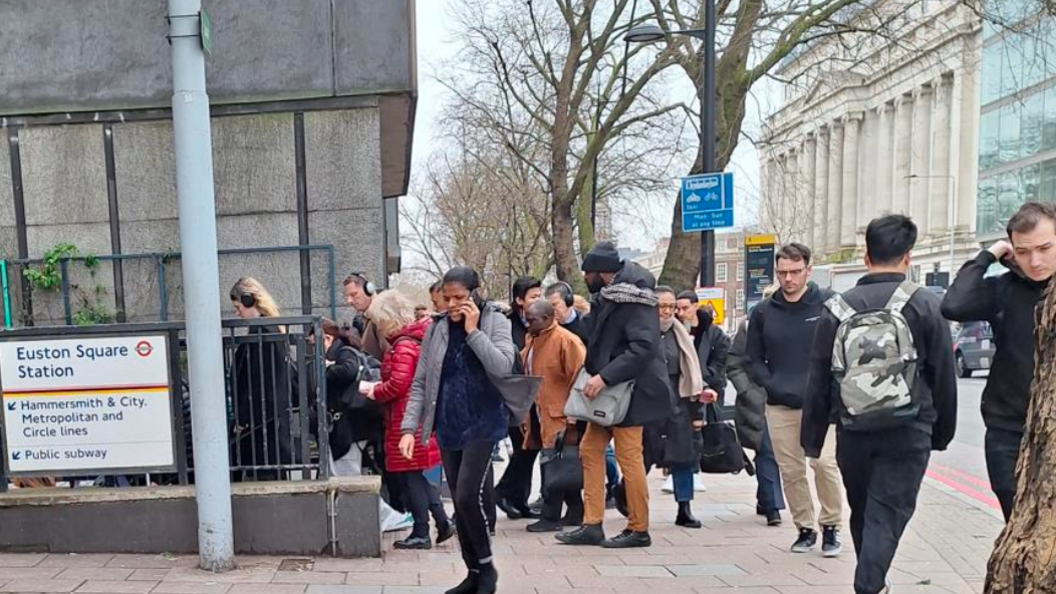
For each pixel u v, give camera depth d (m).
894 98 54.16
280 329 5.01
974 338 19.69
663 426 5.68
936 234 49.75
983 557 4.97
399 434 4.90
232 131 7.34
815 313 4.86
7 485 4.48
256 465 4.63
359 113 7.33
